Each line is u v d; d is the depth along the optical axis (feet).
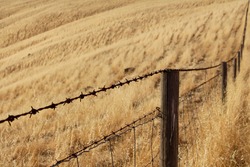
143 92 38.32
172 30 94.73
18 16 254.68
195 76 45.19
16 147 22.53
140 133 21.88
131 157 18.61
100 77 63.41
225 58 57.00
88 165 18.28
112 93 37.01
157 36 92.53
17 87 75.10
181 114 24.85
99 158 19.29
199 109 25.36
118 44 100.68
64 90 60.80
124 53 81.30
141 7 197.47
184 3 189.57
